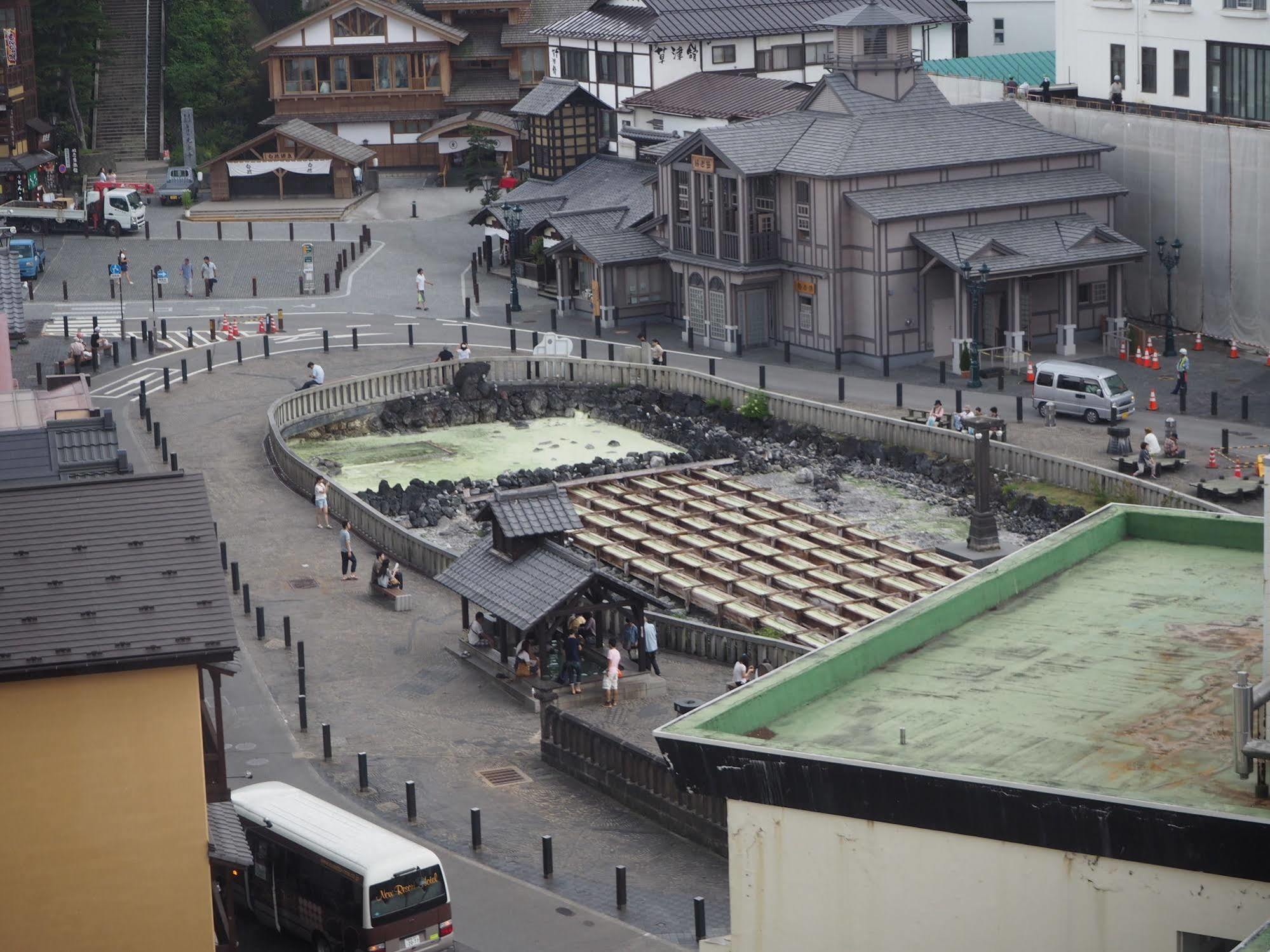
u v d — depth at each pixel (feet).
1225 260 356.18
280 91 540.11
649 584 253.65
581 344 369.91
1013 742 85.46
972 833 76.02
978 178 352.90
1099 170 362.12
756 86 427.33
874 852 78.84
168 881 120.78
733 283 360.28
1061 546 111.75
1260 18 356.38
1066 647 98.68
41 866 118.93
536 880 158.51
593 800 178.70
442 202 507.30
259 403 329.93
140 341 373.81
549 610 199.31
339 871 138.10
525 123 476.13
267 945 146.20
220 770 128.16
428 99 538.47
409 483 302.45
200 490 130.72
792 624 232.32
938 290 348.59
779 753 80.18
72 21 526.98
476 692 207.00
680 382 339.57
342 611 233.14
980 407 319.47
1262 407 313.53
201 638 117.70
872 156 346.54
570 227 390.83
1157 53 385.09
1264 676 77.51
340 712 200.75
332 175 499.92
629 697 201.67
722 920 149.69
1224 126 350.43
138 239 460.96
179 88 576.61
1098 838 73.05
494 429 334.44
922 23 366.22
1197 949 72.23
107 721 118.11
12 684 116.16
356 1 529.86
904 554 258.37
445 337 379.14
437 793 179.52
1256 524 113.50
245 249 451.53
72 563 123.44
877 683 95.30
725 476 299.58
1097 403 304.91
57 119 538.88
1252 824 69.62
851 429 310.24
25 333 377.71
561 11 547.08
